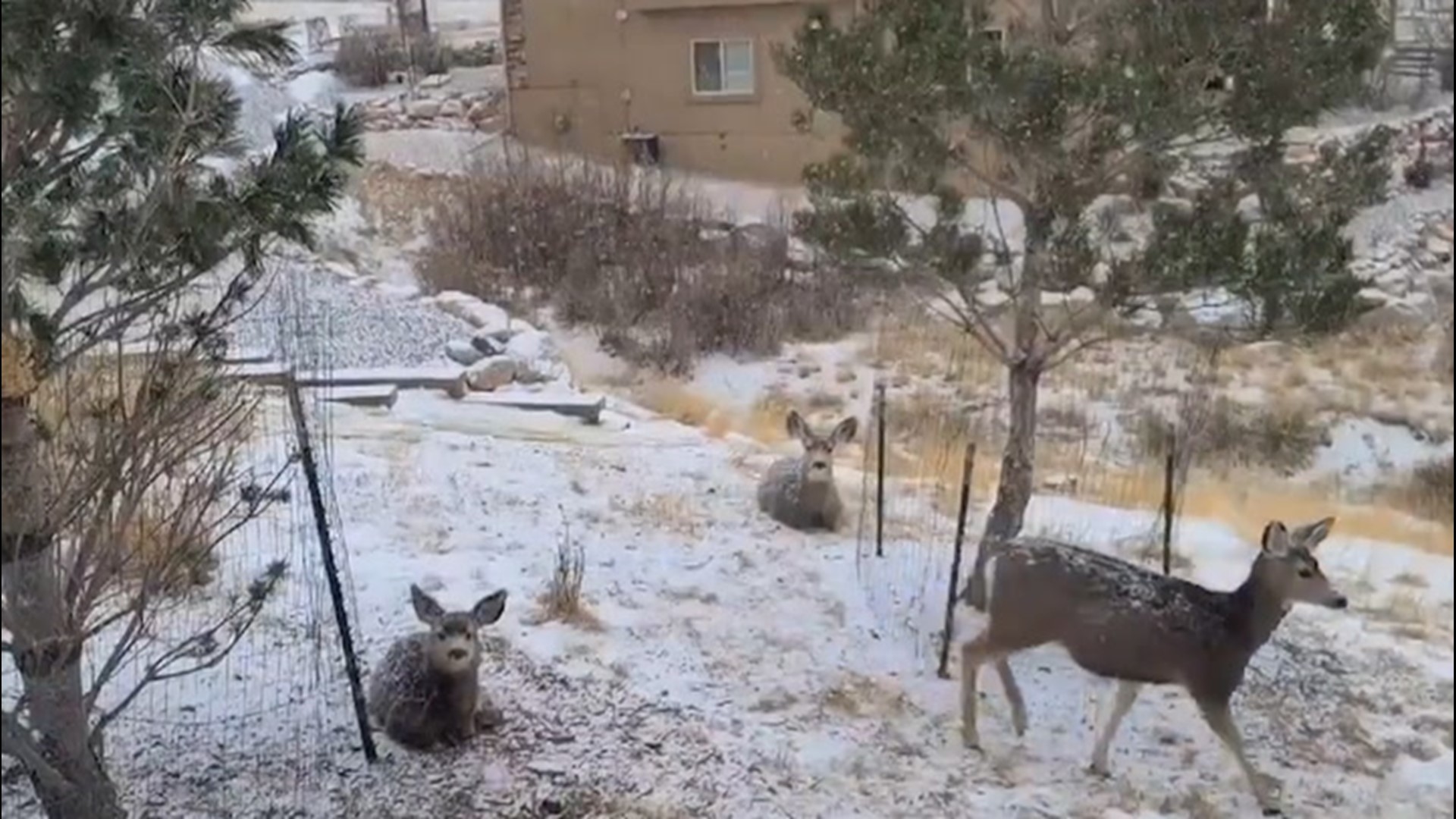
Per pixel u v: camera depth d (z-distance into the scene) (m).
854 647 7.48
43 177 4.27
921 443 11.98
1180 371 14.58
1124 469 11.88
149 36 4.45
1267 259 6.89
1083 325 7.70
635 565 8.17
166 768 5.61
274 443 8.35
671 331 14.60
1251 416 13.38
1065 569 6.48
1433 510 11.94
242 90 7.48
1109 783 6.51
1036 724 7.02
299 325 10.57
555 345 14.21
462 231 16.42
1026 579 6.55
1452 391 14.59
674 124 17.45
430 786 5.75
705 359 14.50
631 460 10.45
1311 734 7.31
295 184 4.83
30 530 4.12
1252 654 6.59
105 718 4.65
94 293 5.69
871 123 7.12
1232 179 7.25
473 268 15.92
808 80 7.22
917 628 7.76
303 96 17.22
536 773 5.92
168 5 4.68
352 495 8.67
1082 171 7.18
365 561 7.62
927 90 6.92
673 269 15.68
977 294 8.02
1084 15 7.27
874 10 7.33
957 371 14.21
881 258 7.40
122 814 4.77
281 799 5.52
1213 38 6.81
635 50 17.36
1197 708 7.39
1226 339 7.78
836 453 11.30
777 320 14.94
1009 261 7.70
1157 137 6.96
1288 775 6.81
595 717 6.40
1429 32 17.28
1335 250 7.01
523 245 16.34
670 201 16.78
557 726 6.29
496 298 15.64
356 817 5.48
